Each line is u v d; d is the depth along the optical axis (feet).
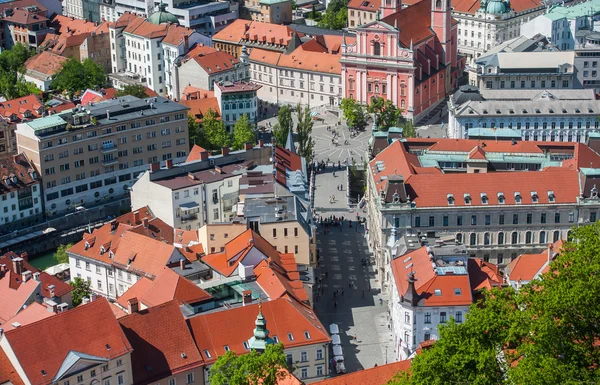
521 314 528.63
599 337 513.04
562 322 506.07
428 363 536.83
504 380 524.11
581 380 485.15
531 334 524.93
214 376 589.32
